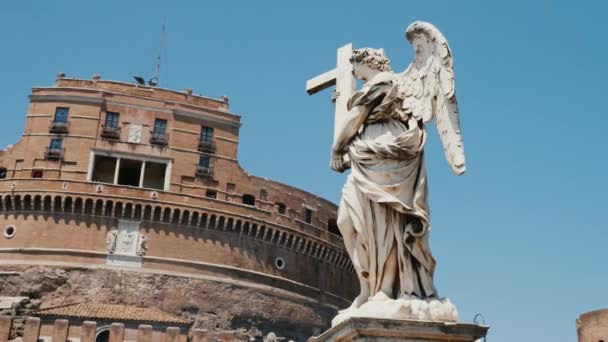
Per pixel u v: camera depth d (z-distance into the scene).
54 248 62.09
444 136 4.31
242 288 66.00
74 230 62.97
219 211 66.75
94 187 64.00
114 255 62.72
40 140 66.00
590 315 46.66
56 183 63.56
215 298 64.19
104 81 69.19
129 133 67.50
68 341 53.94
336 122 5.58
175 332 54.25
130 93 69.31
